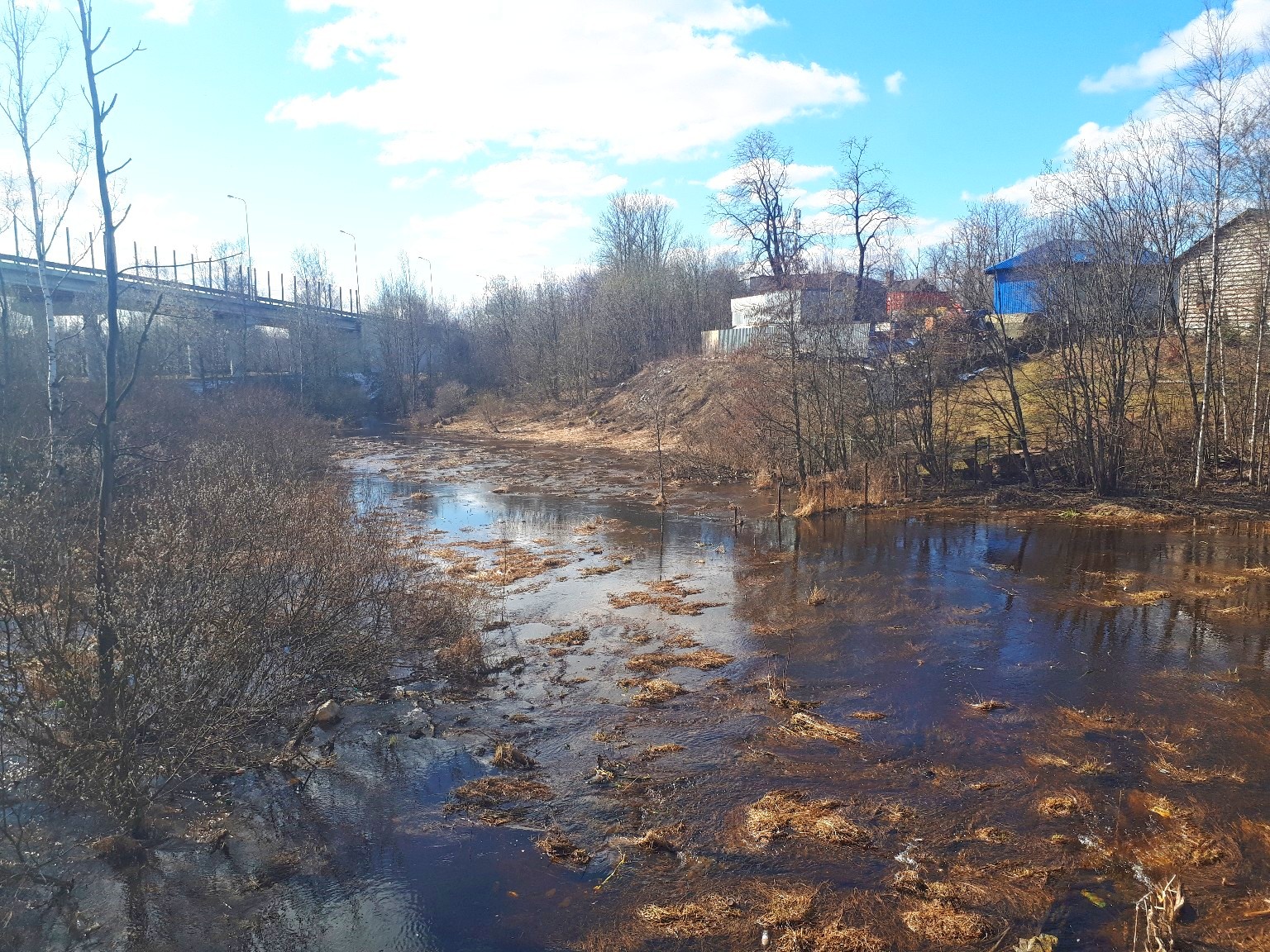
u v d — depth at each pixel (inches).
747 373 1117.1
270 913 250.4
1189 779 322.3
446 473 1295.5
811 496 888.3
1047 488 906.1
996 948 228.8
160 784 319.0
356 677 414.9
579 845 286.0
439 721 388.8
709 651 476.4
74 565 295.1
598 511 946.1
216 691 320.5
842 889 257.4
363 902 255.8
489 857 279.6
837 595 586.6
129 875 266.1
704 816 302.7
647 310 2085.4
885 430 967.6
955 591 589.6
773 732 371.9
